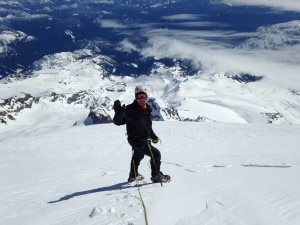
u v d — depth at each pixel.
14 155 21.81
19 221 6.71
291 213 5.23
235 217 5.07
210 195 6.34
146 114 8.46
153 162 8.40
